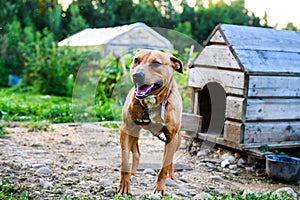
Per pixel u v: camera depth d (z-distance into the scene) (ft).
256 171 13.96
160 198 10.44
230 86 14.46
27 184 11.01
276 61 14.71
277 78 14.52
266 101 14.47
